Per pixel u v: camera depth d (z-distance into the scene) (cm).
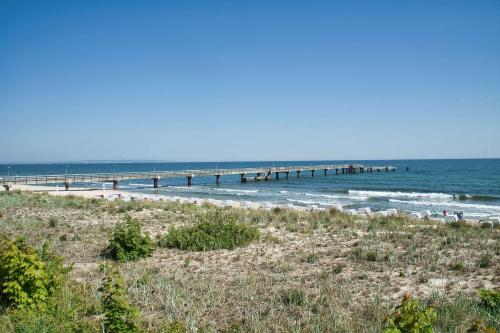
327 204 3788
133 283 967
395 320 530
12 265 726
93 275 1068
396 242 1432
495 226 2070
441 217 2733
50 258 988
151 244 1395
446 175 9806
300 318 763
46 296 760
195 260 1254
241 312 800
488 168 13438
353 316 759
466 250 1288
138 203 2667
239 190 5891
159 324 738
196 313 782
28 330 609
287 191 5828
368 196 5119
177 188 6175
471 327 648
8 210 2228
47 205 2473
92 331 649
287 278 1013
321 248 1373
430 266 1093
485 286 932
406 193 5431
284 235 1642
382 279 999
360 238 1527
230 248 1423
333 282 977
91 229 1711
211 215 1702
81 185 6372
